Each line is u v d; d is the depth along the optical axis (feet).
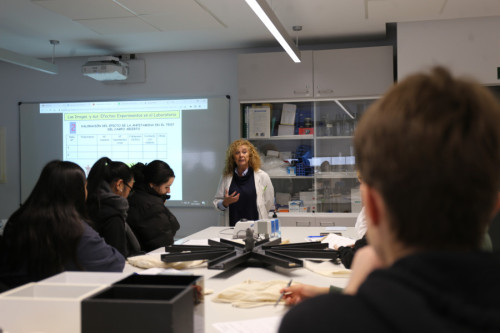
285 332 1.33
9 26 15.15
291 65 16.14
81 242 5.89
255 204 14.05
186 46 17.88
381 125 1.39
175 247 7.46
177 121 18.90
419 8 13.34
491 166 1.31
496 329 1.09
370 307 1.26
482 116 1.32
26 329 3.21
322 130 16.48
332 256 6.81
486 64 14.42
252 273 6.37
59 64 19.54
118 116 19.24
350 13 13.91
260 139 16.80
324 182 16.56
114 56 18.93
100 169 8.05
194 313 3.13
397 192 1.35
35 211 5.71
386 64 15.53
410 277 1.24
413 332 1.13
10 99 19.92
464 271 1.23
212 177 18.65
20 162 19.76
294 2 12.91
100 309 2.81
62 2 12.01
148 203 9.50
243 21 14.66
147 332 2.76
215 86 18.49
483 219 1.35
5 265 5.63
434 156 1.29
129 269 6.70
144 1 12.05
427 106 1.34
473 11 13.78
